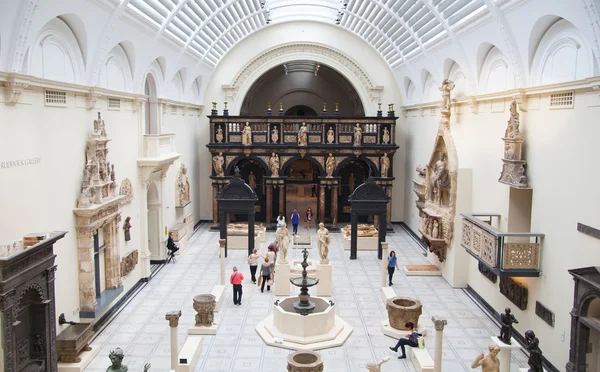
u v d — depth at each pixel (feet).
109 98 52.34
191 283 62.49
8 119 34.14
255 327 48.96
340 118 92.17
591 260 35.70
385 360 35.94
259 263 70.90
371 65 98.99
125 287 56.75
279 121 91.97
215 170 92.63
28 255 32.53
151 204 69.67
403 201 101.71
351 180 101.30
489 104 55.36
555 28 41.75
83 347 41.73
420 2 60.59
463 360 42.63
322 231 59.41
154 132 69.92
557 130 40.96
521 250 43.62
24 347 34.71
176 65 72.74
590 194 35.99
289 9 94.32
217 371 40.78
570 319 38.04
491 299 53.78
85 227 44.93
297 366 35.76
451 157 62.13
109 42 48.52
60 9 37.70
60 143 41.70
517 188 48.08
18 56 34.01
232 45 95.40
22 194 35.81
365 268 70.18
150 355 43.19
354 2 78.38
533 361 35.76
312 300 50.39
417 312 47.42
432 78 79.36
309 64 120.67
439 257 65.67
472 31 53.83
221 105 99.19
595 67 36.40
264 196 99.71
